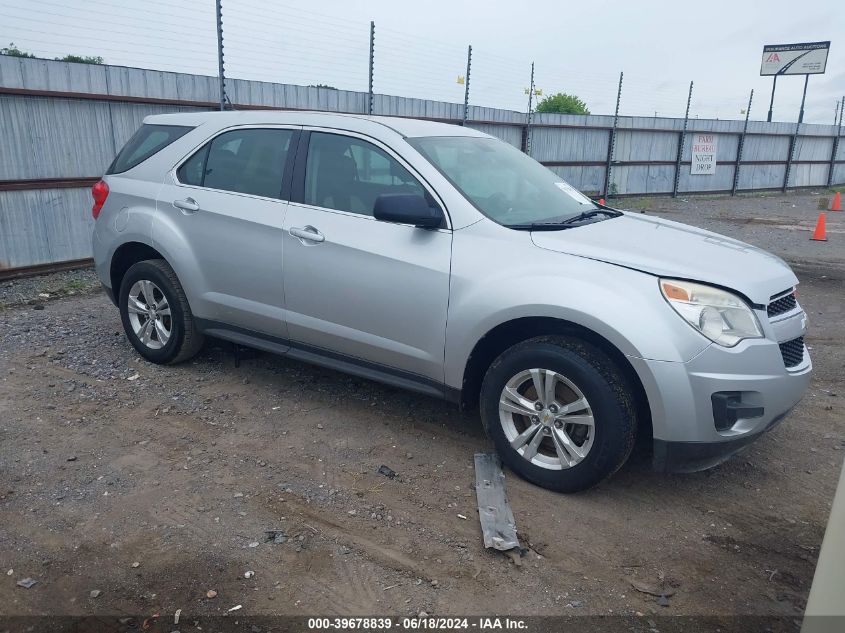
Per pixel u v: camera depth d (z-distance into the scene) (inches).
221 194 190.7
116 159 221.5
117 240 210.4
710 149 976.3
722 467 162.6
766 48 1558.8
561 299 138.3
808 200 965.8
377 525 134.6
